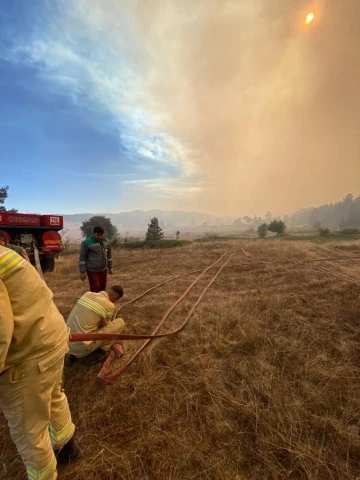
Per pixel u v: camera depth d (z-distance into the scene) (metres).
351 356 3.26
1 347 1.31
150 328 4.25
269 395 2.53
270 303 5.12
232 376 2.89
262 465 1.91
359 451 2.00
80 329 3.22
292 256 11.33
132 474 1.84
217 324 4.14
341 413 2.37
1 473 1.85
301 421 2.25
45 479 1.59
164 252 14.31
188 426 2.25
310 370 2.94
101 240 5.18
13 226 6.67
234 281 7.23
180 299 5.54
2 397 1.50
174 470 1.87
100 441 2.11
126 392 2.67
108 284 7.25
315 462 1.90
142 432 2.19
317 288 6.21
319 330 3.96
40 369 1.51
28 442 1.54
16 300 1.44
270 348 3.43
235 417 2.33
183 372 2.98
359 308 4.84
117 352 3.18
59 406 1.83
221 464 1.91
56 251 7.39
